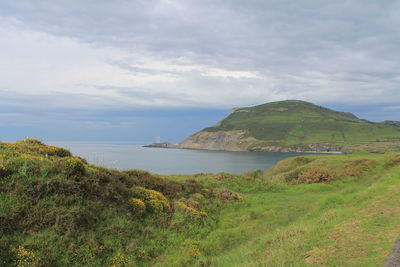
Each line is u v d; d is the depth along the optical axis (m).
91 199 10.49
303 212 16.30
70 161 11.16
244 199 19.31
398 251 6.39
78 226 8.97
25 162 10.18
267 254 8.57
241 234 12.45
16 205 8.48
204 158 170.62
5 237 7.44
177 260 9.43
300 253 7.77
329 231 9.26
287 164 44.97
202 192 17.75
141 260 9.25
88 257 8.19
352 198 15.36
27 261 7.02
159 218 12.29
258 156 199.12
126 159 133.00
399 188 14.53
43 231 8.22
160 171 93.38
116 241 9.41
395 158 31.42
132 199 12.09
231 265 8.54
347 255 6.88
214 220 14.36
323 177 27.77
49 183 9.66
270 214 15.80
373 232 8.27
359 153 45.00
